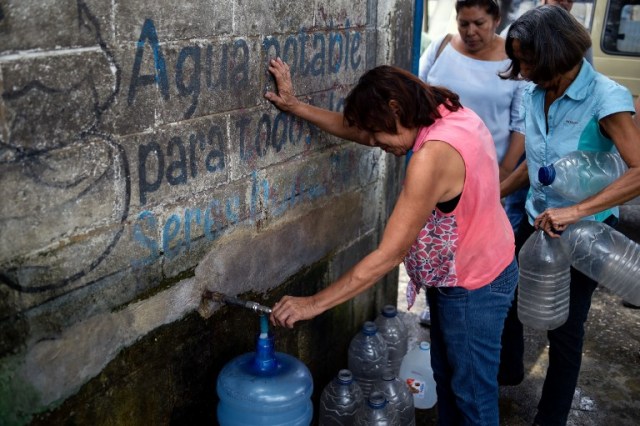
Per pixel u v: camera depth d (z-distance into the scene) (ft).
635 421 10.12
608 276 8.39
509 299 7.62
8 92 4.72
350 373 9.12
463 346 7.53
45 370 5.43
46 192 5.13
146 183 6.05
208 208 6.89
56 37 4.97
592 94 7.95
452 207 6.84
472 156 6.65
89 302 5.71
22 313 5.14
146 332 6.41
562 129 8.27
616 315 13.30
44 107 4.99
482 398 7.79
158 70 5.93
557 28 7.70
